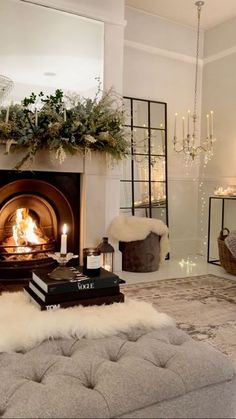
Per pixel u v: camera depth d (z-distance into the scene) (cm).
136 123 486
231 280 387
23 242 358
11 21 370
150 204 498
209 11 479
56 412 96
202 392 115
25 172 351
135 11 480
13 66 387
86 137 349
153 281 378
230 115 496
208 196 534
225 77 504
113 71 401
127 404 103
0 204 344
